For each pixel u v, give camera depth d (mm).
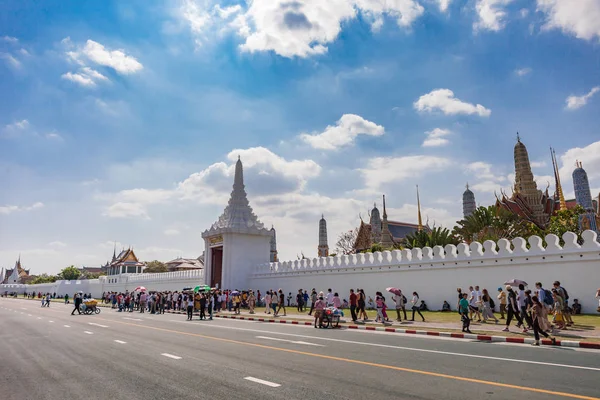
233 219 48906
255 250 48906
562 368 9508
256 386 8203
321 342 14727
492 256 26328
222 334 17859
